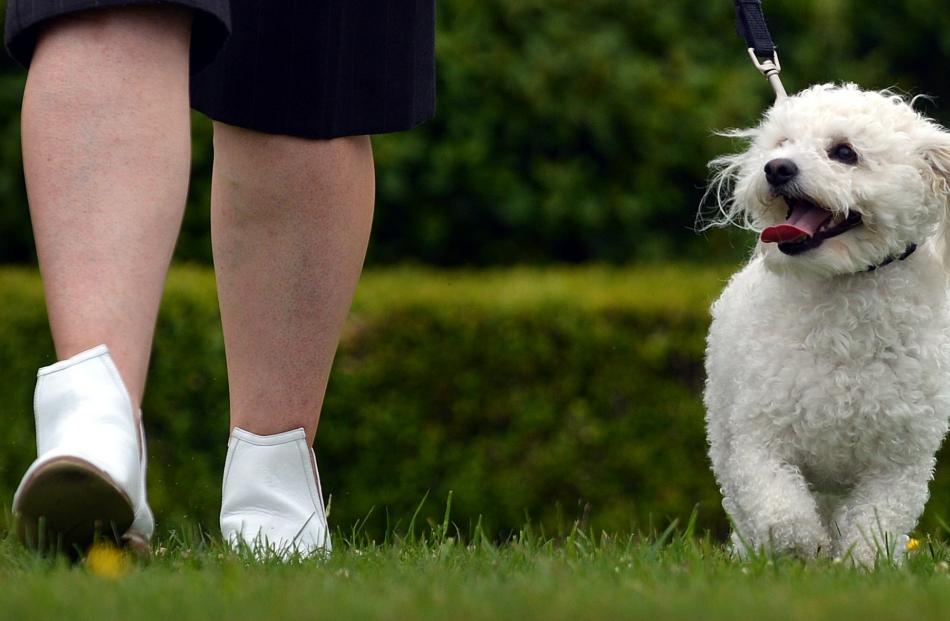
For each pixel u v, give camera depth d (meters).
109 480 4.61
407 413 10.58
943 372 6.32
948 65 16.22
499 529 10.54
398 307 10.64
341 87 5.96
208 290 10.67
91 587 4.12
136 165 4.85
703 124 13.38
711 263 13.48
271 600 3.96
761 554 5.48
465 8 13.14
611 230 13.39
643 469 10.56
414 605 3.88
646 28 13.51
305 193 5.95
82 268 4.79
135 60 4.90
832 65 14.50
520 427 10.57
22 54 5.11
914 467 6.36
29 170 4.85
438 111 13.05
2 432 10.56
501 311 10.62
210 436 10.53
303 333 6.05
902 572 5.15
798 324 6.36
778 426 6.35
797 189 6.35
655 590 4.43
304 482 6.11
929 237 6.50
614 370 10.60
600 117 13.16
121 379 4.78
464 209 13.21
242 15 5.82
